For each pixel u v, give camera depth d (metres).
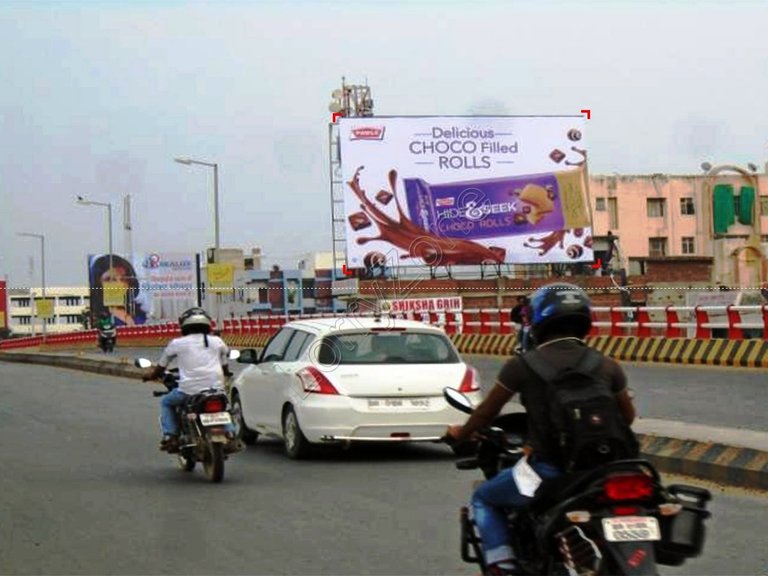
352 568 7.51
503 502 5.56
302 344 12.86
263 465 12.32
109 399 21.64
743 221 63.94
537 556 5.45
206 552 8.01
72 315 132.25
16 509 9.73
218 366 11.48
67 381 27.80
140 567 7.57
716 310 24.69
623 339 25.91
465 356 30.12
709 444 11.45
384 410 12.09
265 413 13.44
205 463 11.27
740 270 48.66
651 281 47.66
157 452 13.62
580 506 4.98
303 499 10.12
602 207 66.00
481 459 5.95
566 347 5.38
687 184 66.94
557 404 5.15
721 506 9.59
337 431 12.08
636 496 4.93
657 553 5.02
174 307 69.81
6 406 20.22
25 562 7.73
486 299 45.31
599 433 5.06
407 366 12.35
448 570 7.44
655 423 13.62
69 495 10.45
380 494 10.37
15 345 66.88
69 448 14.04
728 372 21.30
